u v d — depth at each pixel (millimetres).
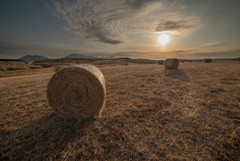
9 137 2875
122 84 7273
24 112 4105
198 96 4961
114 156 2277
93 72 3609
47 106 4559
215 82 6906
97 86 3465
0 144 2654
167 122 3246
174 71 11766
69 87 3541
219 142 2490
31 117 3740
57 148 2498
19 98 5570
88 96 3523
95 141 2656
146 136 2740
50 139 2740
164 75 9734
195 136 2699
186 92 5484
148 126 3105
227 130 2840
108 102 4672
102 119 3498
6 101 5219
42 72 24203
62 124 3342
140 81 7906
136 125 3143
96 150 2396
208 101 4387
